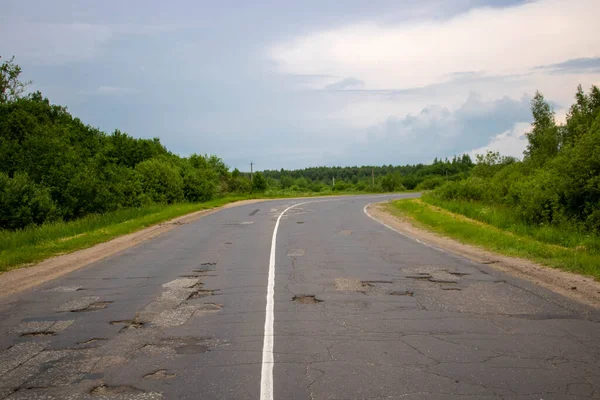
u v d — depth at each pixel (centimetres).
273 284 938
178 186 3819
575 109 2484
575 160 1588
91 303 814
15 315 745
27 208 1967
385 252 1345
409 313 725
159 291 896
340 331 638
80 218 2412
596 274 939
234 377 487
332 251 1369
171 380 483
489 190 2775
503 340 596
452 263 1162
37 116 2928
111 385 475
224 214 2842
